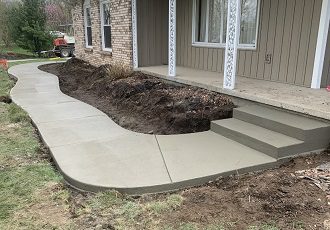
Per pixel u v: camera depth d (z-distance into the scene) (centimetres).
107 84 875
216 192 346
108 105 750
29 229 283
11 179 370
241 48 775
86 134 521
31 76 1159
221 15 847
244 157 423
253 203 320
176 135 514
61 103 749
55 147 462
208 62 909
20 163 418
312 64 619
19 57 2236
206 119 553
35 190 347
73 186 364
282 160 418
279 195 330
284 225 284
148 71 921
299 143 427
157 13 1034
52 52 2300
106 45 1222
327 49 605
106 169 387
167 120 580
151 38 1043
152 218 301
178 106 608
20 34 2331
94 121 599
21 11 2312
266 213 303
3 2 2461
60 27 3116
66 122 591
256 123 509
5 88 973
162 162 407
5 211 308
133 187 343
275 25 682
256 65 745
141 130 566
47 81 1052
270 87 636
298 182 357
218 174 377
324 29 587
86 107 711
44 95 841
